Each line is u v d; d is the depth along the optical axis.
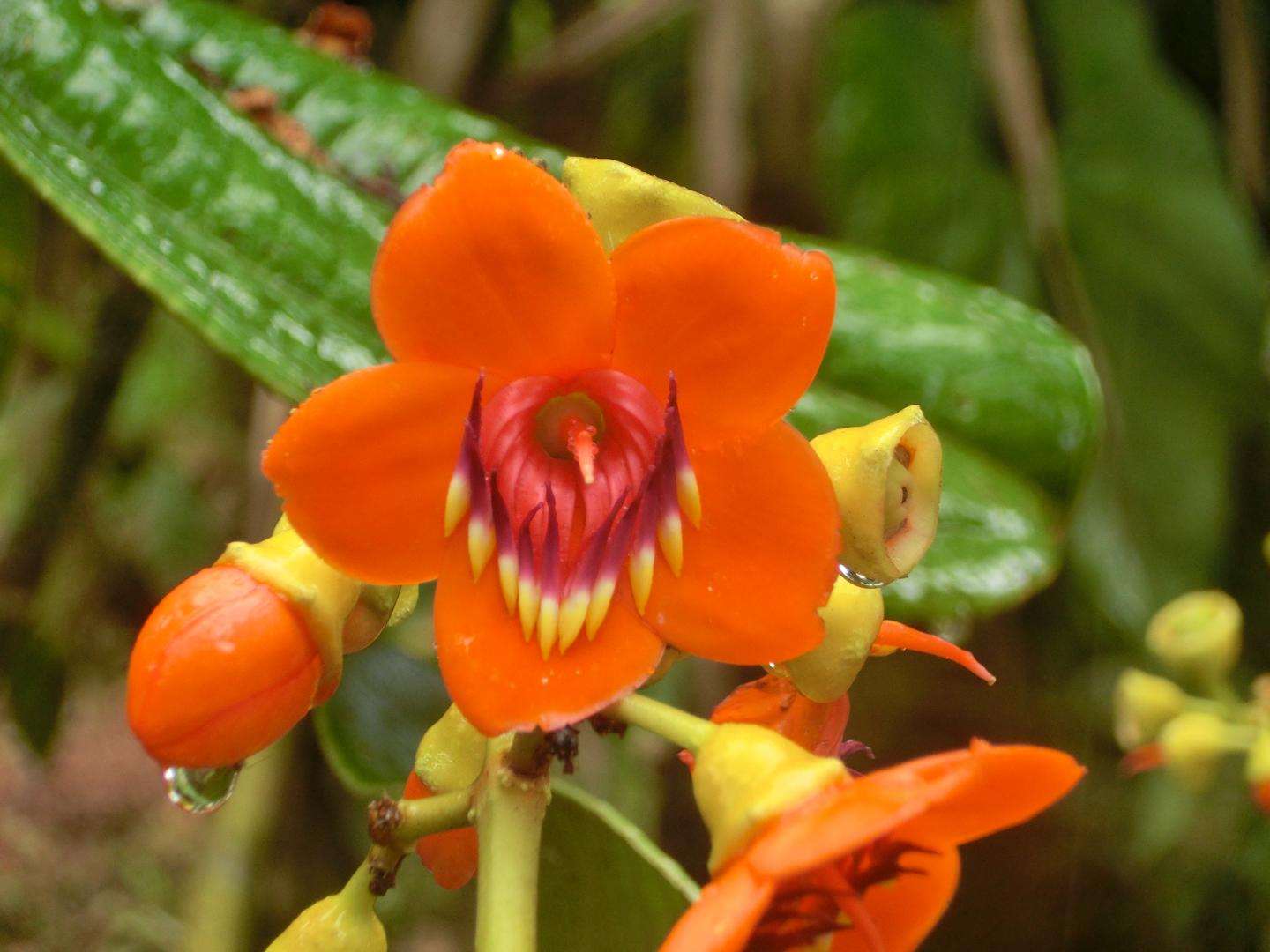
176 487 0.70
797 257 0.32
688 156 0.79
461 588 0.33
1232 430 0.67
